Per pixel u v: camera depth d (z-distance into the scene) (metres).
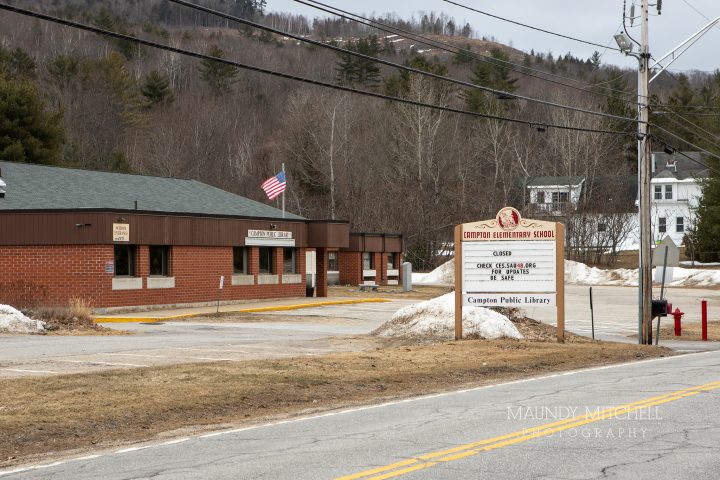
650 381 17.03
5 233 35.75
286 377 16.89
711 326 35.50
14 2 124.81
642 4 28.03
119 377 16.30
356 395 16.05
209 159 95.00
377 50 132.88
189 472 9.54
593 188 88.81
